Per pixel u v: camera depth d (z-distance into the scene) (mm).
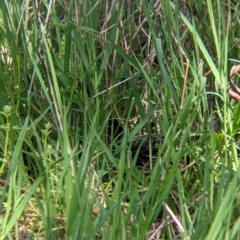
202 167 1919
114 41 2143
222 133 1946
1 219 1672
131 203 1496
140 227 1488
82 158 1554
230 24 2248
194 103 2027
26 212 1779
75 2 2154
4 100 2072
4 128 1918
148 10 2016
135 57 2082
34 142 2035
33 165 1960
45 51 2072
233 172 1718
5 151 1848
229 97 2148
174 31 2244
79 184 1493
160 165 1611
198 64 2014
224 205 1398
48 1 2340
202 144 1924
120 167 1517
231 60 2129
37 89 2109
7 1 2184
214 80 2199
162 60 1940
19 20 2125
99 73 2133
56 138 2059
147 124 2014
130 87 2141
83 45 2139
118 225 1436
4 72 2111
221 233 1359
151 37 2189
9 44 2059
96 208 1709
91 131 1717
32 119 2045
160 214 1790
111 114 2158
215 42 2059
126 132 1635
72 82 2131
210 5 2035
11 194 1606
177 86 2041
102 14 2258
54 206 1657
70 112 2016
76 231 1410
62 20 2330
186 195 1839
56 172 1830
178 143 1930
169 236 1609
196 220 1582
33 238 1653
